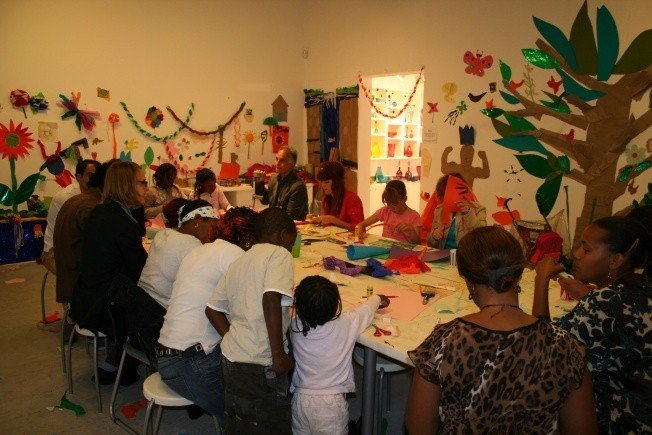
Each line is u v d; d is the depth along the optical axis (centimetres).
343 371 169
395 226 336
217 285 175
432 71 520
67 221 269
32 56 484
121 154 552
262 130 668
